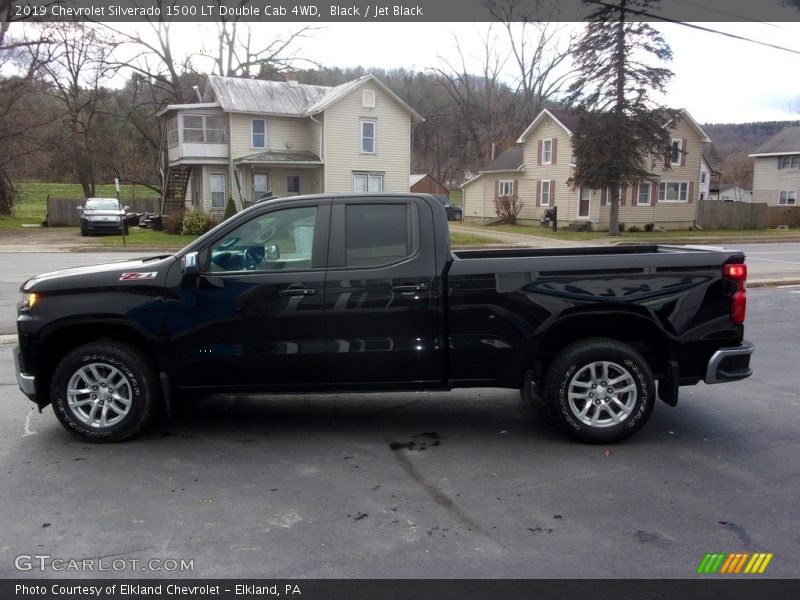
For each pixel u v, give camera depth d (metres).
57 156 40.41
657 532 3.60
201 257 4.92
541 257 4.96
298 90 36.91
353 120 34.97
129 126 47.47
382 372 4.97
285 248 5.01
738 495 4.08
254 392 5.03
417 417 5.69
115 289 4.89
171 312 4.87
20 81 32.50
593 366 4.90
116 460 4.66
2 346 8.23
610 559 3.31
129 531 3.61
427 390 5.09
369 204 5.02
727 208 40.06
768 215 42.03
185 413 5.78
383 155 36.00
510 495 4.08
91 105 41.75
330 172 34.81
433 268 4.91
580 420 4.93
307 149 36.38
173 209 35.81
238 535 3.57
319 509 3.89
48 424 5.43
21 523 3.70
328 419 5.62
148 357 5.05
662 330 4.90
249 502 3.98
